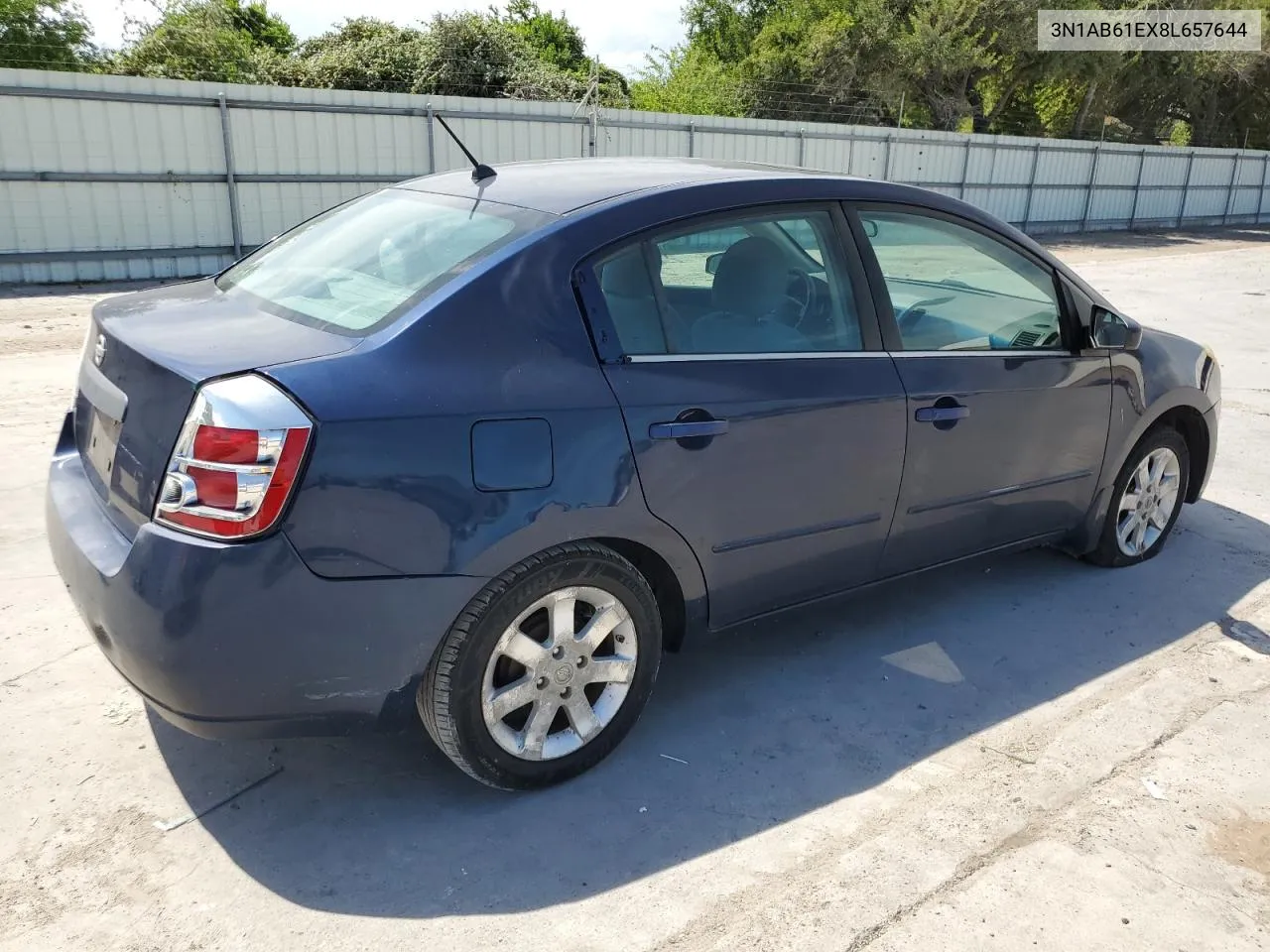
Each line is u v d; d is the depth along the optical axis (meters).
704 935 2.33
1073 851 2.64
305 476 2.27
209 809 2.71
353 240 3.15
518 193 3.03
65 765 2.86
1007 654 3.71
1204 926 2.39
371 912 2.37
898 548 3.48
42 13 22.52
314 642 2.35
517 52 29.72
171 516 2.31
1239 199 34.75
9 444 5.68
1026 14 31.14
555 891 2.46
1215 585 4.37
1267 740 3.20
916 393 3.33
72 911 2.33
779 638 3.79
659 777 2.92
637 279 2.84
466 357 2.51
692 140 20.75
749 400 2.93
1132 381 4.11
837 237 3.28
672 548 2.86
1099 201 29.94
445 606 2.46
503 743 2.70
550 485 2.56
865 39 29.70
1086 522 4.21
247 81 25.19
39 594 3.86
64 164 13.62
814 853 2.62
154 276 14.80
